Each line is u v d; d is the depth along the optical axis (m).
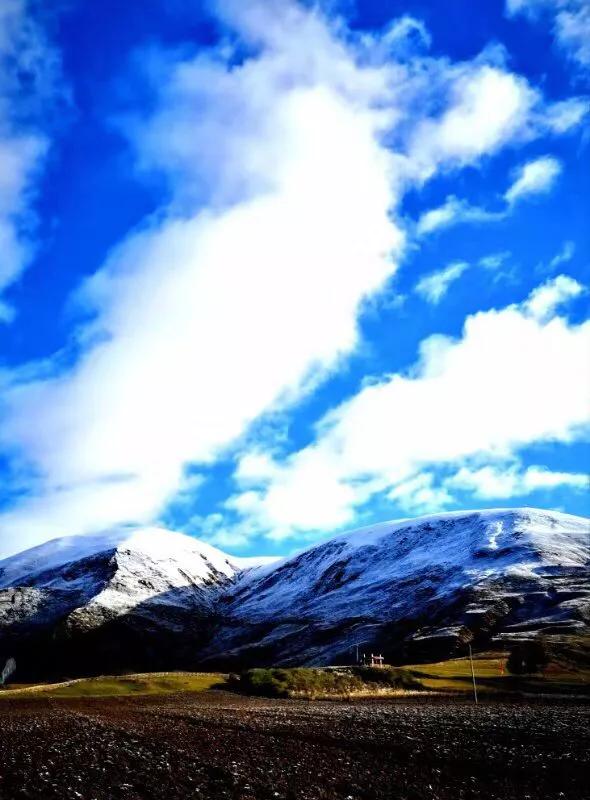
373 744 40.28
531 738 42.47
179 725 51.50
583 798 27.56
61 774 29.28
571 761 34.44
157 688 105.00
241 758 35.09
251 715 61.81
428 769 32.91
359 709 70.06
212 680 119.50
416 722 53.12
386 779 30.53
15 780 27.64
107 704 78.50
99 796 25.52
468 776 31.52
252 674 106.56
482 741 41.31
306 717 59.03
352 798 27.06
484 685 101.50
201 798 25.84
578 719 54.31
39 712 65.69
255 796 26.64
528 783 30.11
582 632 192.25
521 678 105.88
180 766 32.25
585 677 105.44
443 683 106.50
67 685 107.31
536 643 120.00
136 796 25.86
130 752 36.22
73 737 42.62
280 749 38.50
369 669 113.31
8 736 42.81
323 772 31.73
